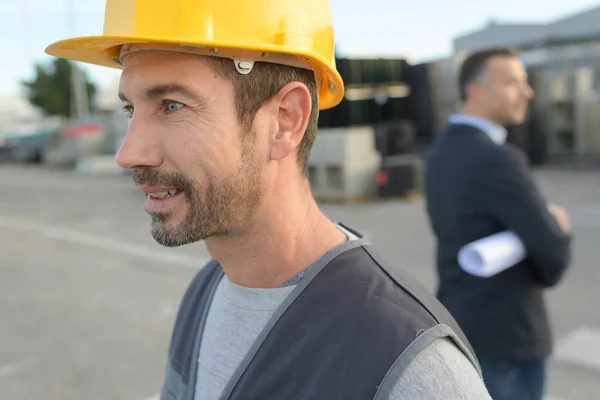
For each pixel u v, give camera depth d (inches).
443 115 476.7
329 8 43.5
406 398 31.9
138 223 368.5
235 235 39.9
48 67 1201.4
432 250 261.1
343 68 428.5
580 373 136.6
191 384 44.0
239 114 37.8
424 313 35.4
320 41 41.8
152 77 37.2
